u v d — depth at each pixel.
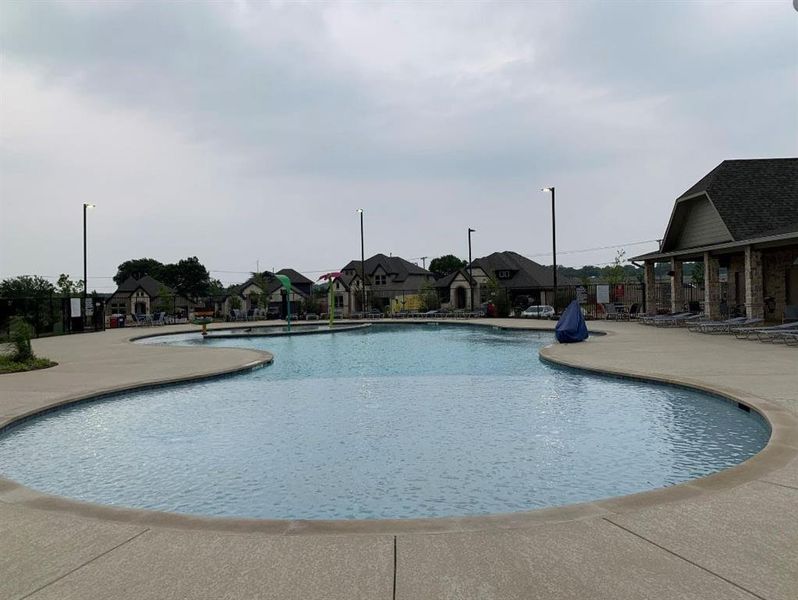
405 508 5.38
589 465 6.53
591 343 17.67
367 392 11.23
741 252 23.52
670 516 4.10
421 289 51.91
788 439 6.05
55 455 7.28
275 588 3.18
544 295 53.88
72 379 12.15
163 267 80.94
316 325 34.53
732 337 18.53
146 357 16.59
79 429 8.55
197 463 6.87
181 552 3.68
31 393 10.38
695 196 23.89
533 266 56.34
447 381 12.37
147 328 34.84
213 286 76.06
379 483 6.07
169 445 7.66
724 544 3.62
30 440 7.97
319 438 7.87
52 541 3.90
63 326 29.95
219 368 13.51
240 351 18.09
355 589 3.14
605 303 31.83
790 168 23.62
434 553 3.58
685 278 64.12
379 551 3.62
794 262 21.62
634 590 3.06
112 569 3.46
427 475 6.29
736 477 4.93
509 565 3.39
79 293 38.91
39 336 27.03
